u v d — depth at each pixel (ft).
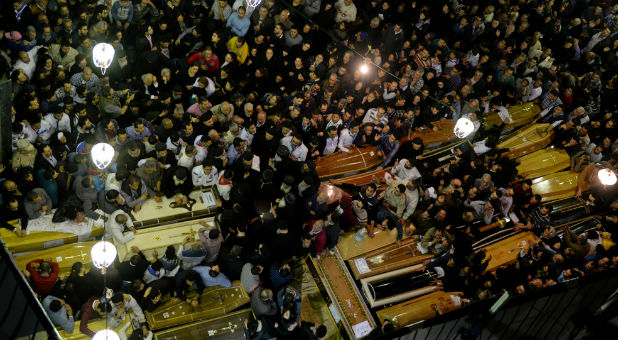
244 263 34.55
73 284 31.17
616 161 46.34
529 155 46.34
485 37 53.01
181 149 36.55
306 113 41.78
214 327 32.94
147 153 36.73
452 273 37.83
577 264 40.73
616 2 60.29
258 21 45.96
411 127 44.65
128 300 31.35
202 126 38.29
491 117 47.42
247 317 33.68
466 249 38.11
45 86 37.29
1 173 34.94
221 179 36.91
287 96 42.50
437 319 24.75
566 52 55.16
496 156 43.14
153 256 32.50
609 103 53.47
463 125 39.81
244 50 44.34
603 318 28.25
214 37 42.63
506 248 40.16
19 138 34.78
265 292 31.81
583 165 45.68
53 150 35.45
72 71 39.22
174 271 33.45
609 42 56.18
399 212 39.01
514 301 25.63
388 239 38.83
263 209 37.06
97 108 37.73
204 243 33.86
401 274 37.63
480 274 37.78
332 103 43.91
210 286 34.17
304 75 44.11
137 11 42.78
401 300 36.70
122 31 42.88
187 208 35.81
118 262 33.24
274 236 35.04
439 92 47.09
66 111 36.65
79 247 33.71
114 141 36.76
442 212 38.40
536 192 44.29
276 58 44.80
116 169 35.47
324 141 41.65
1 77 33.30
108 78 38.52
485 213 40.98
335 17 49.29
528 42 53.01
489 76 48.78
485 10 52.70
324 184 40.04
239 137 38.55
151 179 35.45
